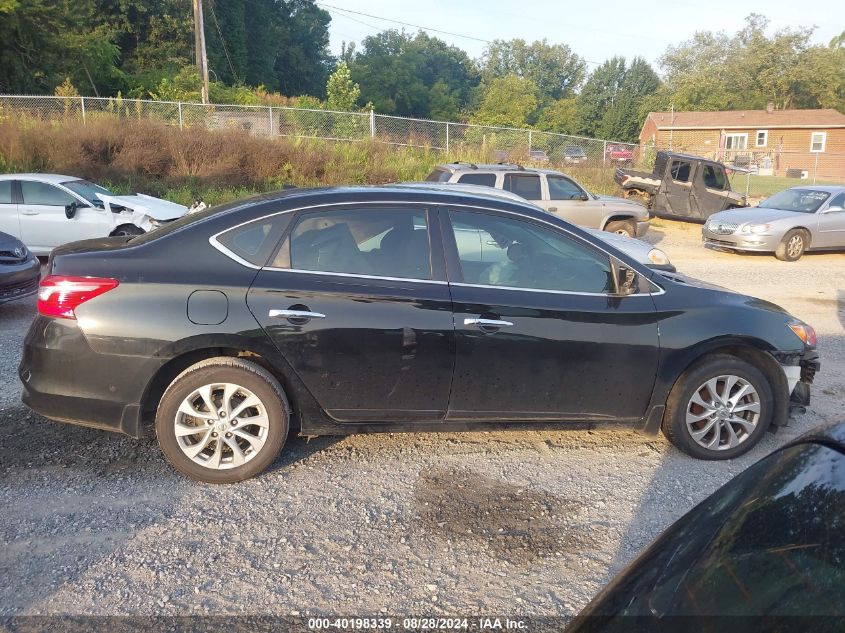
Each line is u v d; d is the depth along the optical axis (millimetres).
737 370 4379
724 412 4418
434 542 3451
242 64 53219
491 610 2955
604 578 3203
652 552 1719
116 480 3963
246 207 4047
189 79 32500
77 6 34344
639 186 19766
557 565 3293
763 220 14062
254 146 19484
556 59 96250
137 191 17391
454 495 3930
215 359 3875
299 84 68750
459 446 4602
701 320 4301
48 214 11461
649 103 68750
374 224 4082
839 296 10352
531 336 4066
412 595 3041
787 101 64250
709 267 13023
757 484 1744
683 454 4566
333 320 3877
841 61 62969
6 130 17734
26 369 3885
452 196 4238
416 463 4324
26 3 28484
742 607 1424
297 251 3965
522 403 4160
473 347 4012
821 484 1602
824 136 51312
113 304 3734
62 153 17750
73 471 4047
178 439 3863
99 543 3342
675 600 1511
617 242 8000
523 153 23906
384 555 3326
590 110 74500
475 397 4102
